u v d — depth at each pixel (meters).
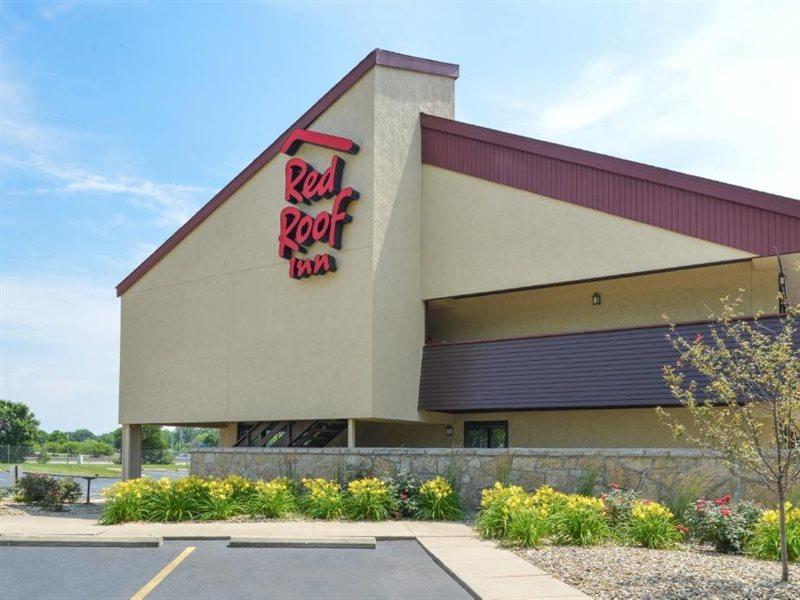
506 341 18.95
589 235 17.78
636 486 13.70
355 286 19.12
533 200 18.73
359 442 22.28
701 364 9.85
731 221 15.94
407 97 20.47
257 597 8.16
